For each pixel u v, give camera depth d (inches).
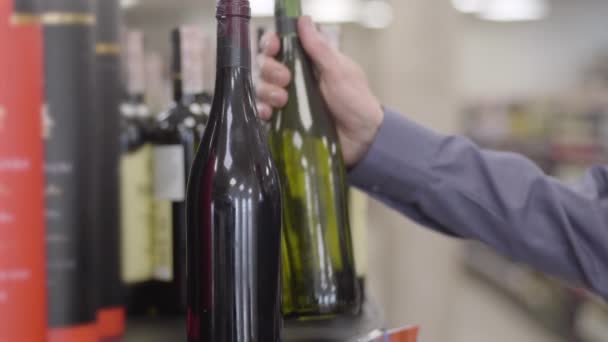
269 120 29.9
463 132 298.7
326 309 28.4
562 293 182.4
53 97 24.7
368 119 36.8
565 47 300.4
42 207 23.6
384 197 41.2
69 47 24.8
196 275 21.1
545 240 43.4
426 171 40.0
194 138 33.7
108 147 31.2
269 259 21.1
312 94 30.6
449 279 152.7
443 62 150.3
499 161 43.0
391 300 155.6
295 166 29.5
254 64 34.5
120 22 32.1
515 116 238.5
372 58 330.0
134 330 31.6
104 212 30.7
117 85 31.7
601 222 43.7
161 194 34.4
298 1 30.8
